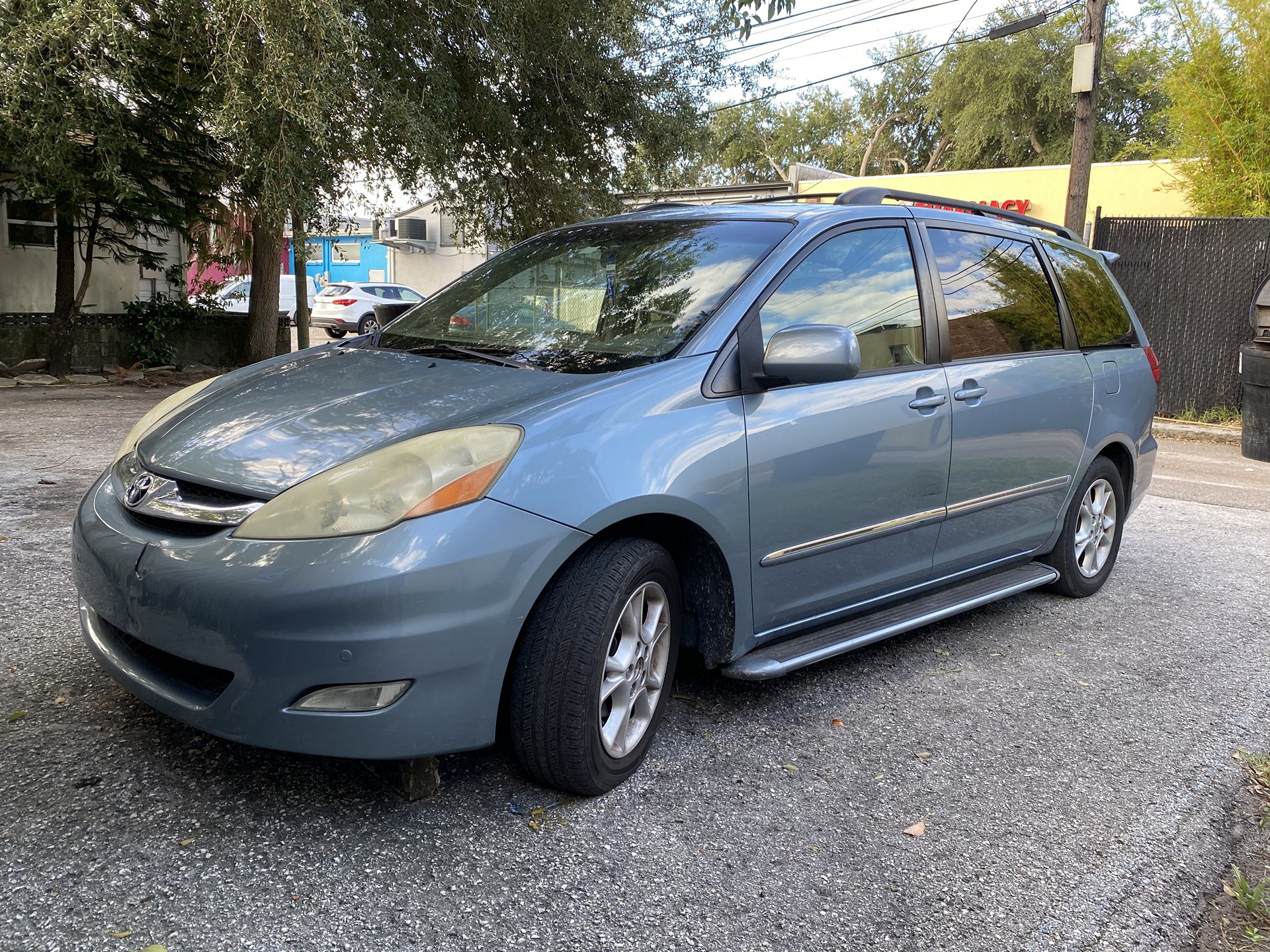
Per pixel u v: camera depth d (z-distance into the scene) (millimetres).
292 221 9711
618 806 2664
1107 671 3906
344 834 2434
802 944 2139
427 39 10062
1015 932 2229
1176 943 2227
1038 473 4211
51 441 7332
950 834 2623
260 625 2254
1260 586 5234
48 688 3102
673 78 12141
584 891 2275
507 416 2582
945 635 4266
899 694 3568
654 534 2922
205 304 14031
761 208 3666
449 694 2350
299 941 2035
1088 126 13023
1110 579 5270
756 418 2967
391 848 2387
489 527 2352
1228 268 11898
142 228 13094
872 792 2826
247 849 2340
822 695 3512
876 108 41719
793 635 3340
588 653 2533
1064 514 4535
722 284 3154
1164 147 17453
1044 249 4594
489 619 2359
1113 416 4672
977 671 3840
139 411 9359
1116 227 12539
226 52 8211
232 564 2309
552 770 2590
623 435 2641
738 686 3551
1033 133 33344
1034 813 2766
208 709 2375
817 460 3117
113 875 2203
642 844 2486
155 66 9727
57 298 11953
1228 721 3477
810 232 3354
